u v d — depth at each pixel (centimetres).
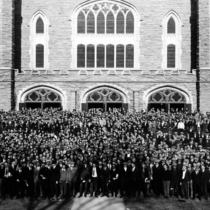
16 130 2466
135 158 1733
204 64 3425
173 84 3503
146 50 3728
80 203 1570
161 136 2267
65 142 2073
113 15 3747
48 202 1584
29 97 3541
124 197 1653
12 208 1507
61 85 3519
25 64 3747
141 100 3519
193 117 2734
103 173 1664
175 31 3734
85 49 3762
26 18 3738
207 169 1633
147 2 3719
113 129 2462
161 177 1653
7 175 1631
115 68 3731
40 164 1689
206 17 3400
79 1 3719
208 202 1585
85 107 3525
